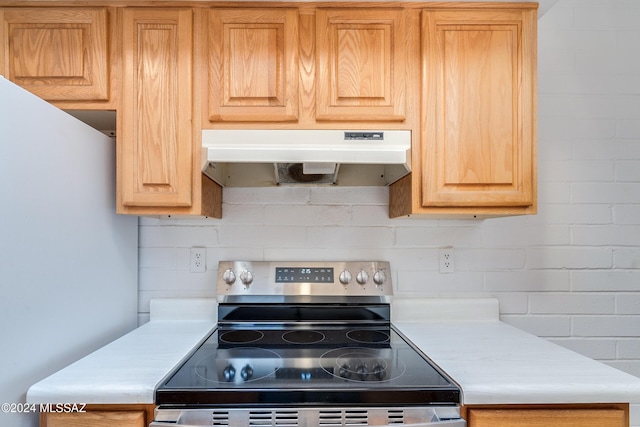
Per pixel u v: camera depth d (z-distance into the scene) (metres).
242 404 0.81
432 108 1.15
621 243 1.53
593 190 1.54
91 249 1.16
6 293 0.81
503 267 1.54
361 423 0.82
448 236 1.53
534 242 1.54
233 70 1.16
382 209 1.53
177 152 1.15
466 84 1.16
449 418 0.83
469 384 0.84
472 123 1.16
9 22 1.14
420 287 1.53
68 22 1.15
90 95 1.15
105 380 0.85
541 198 1.54
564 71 1.54
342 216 1.52
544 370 0.93
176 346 1.12
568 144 1.54
